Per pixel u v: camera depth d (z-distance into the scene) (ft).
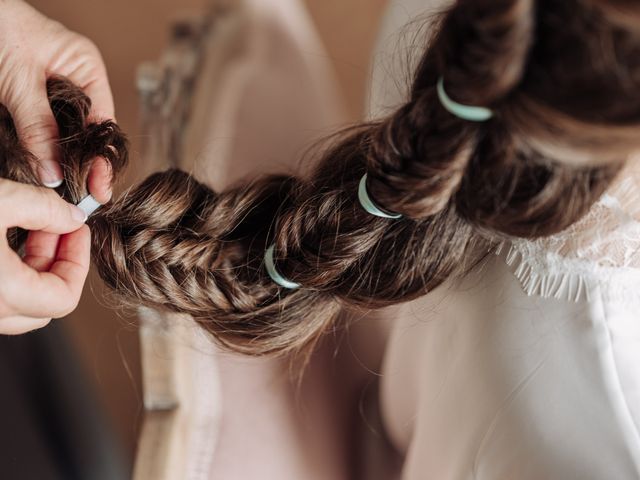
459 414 1.93
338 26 4.19
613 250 1.76
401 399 2.24
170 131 2.43
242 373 2.19
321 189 1.74
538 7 1.35
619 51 1.33
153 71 2.54
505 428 1.83
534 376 1.82
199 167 2.22
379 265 1.73
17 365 2.31
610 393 1.76
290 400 2.23
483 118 1.46
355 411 2.36
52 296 1.69
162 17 4.19
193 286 1.74
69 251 1.73
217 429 2.13
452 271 1.80
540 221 1.56
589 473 1.75
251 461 2.15
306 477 2.19
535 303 1.82
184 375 2.05
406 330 2.15
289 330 1.83
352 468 2.30
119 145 1.78
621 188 1.69
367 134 1.72
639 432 1.75
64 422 2.38
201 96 2.49
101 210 1.76
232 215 1.80
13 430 2.22
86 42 2.09
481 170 1.51
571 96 1.35
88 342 3.24
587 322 1.78
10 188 1.60
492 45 1.36
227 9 2.78
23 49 1.94
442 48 1.46
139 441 1.99
